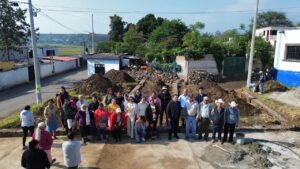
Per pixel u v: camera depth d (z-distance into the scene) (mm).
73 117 10969
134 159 9406
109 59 36062
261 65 33062
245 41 33438
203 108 10984
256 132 12133
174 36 47656
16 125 12484
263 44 32438
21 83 30375
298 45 22703
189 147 10430
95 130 11000
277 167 8727
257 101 18031
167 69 32438
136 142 10906
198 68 30297
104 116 10852
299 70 22797
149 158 9484
